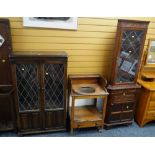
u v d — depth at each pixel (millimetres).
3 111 2205
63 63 2037
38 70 2008
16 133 2346
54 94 2195
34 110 2189
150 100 2459
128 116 2570
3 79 2096
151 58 2611
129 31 2145
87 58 2508
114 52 2211
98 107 2754
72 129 2344
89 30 2354
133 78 2412
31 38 2242
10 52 1991
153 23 2506
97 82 2506
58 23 2217
